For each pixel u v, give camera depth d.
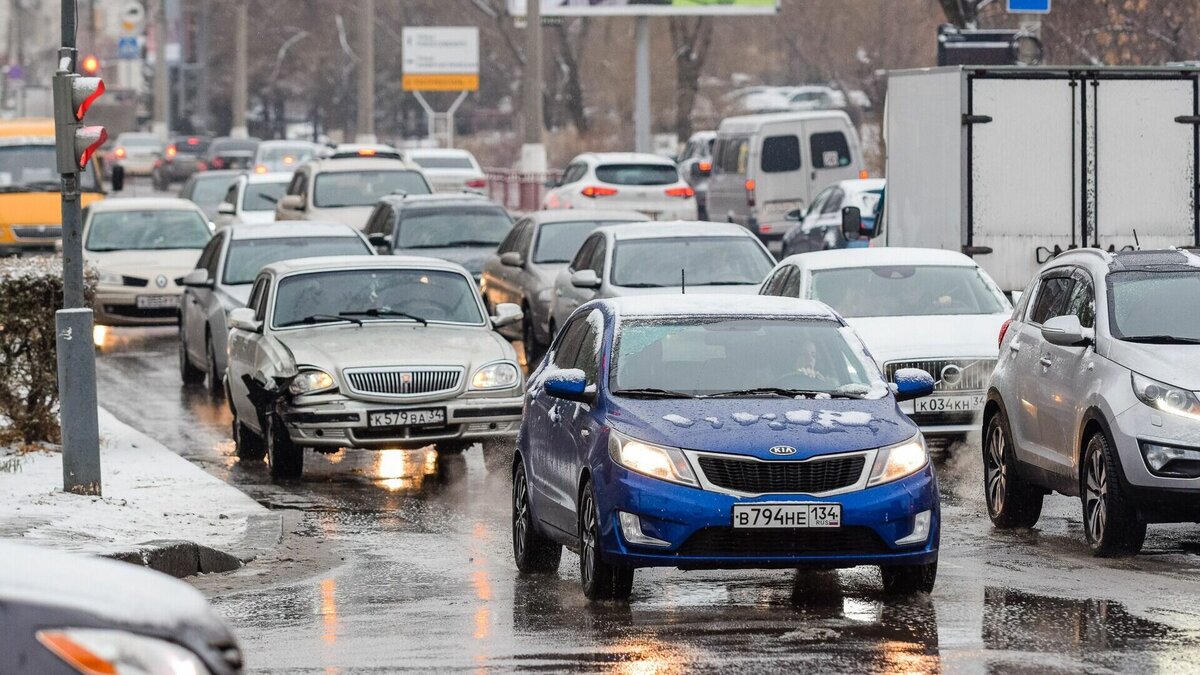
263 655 25.64
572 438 30.41
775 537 27.97
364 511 40.72
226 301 60.97
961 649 25.00
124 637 13.88
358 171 99.06
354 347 44.94
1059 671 23.56
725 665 24.19
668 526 27.89
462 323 47.91
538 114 142.88
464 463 48.16
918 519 28.42
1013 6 76.75
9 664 13.59
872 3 171.00
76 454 39.25
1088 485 33.53
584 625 27.34
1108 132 55.66
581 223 71.12
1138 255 35.84
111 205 85.19
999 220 55.66
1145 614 27.39
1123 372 32.94
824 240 82.44
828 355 31.33
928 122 57.41
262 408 45.69
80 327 39.19
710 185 116.00
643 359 30.78
